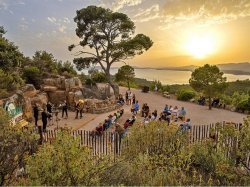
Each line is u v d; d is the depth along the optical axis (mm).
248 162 8898
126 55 37594
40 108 23484
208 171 8961
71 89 28547
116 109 28219
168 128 11055
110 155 8141
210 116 25578
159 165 9102
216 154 9266
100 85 40250
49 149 6793
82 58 39562
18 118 17469
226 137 9430
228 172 8398
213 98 30828
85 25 38188
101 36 38094
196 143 10234
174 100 34344
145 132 10922
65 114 25250
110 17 36875
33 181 6215
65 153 6730
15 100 20359
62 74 35062
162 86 41781
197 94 34562
